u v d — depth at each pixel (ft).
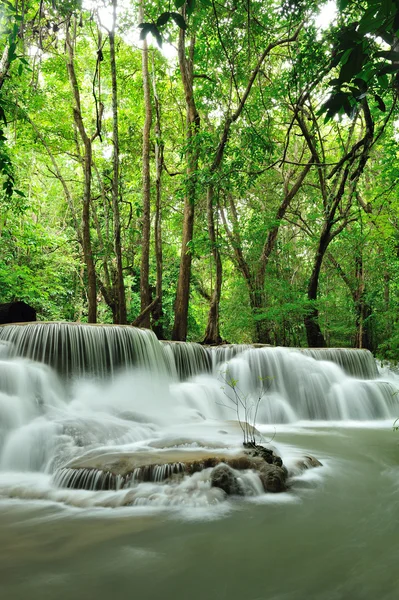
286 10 33.22
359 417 45.09
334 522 15.26
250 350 47.26
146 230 54.29
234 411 42.55
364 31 6.57
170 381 43.34
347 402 45.62
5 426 25.31
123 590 10.65
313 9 35.50
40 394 31.07
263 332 67.62
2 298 64.34
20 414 26.63
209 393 42.50
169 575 11.41
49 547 13.19
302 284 77.46
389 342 54.39
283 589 10.66
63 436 23.93
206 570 11.66
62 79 60.44
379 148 61.41
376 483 20.24
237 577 11.28
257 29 45.65
